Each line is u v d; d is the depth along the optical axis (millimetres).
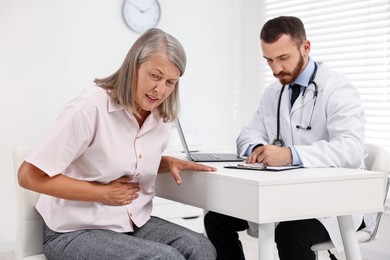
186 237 1580
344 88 2033
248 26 4207
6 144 3334
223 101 4199
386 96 3227
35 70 3408
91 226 1576
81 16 3555
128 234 1670
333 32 3537
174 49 1523
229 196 1486
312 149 1784
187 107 4016
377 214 1919
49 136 1489
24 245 1663
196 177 1637
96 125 1532
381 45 3252
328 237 1826
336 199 1503
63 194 1502
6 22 3299
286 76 2055
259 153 1796
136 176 1638
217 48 4152
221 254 2051
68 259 1530
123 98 1529
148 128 1626
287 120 2109
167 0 3895
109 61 3678
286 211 1417
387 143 3230
